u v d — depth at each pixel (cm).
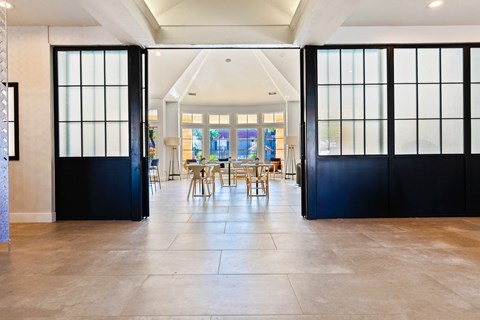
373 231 392
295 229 405
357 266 273
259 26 456
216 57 1019
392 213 474
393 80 477
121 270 267
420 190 476
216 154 1284
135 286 235
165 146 1141
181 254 308
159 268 271
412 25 463
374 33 464
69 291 227
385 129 479
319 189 471
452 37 466
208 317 191
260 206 580
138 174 466
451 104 481
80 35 460
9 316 192
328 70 478
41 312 197
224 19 455
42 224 442
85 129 477
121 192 469
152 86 1039
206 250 320
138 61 467
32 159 457
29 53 457
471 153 478
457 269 264
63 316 192
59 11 410
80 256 303
